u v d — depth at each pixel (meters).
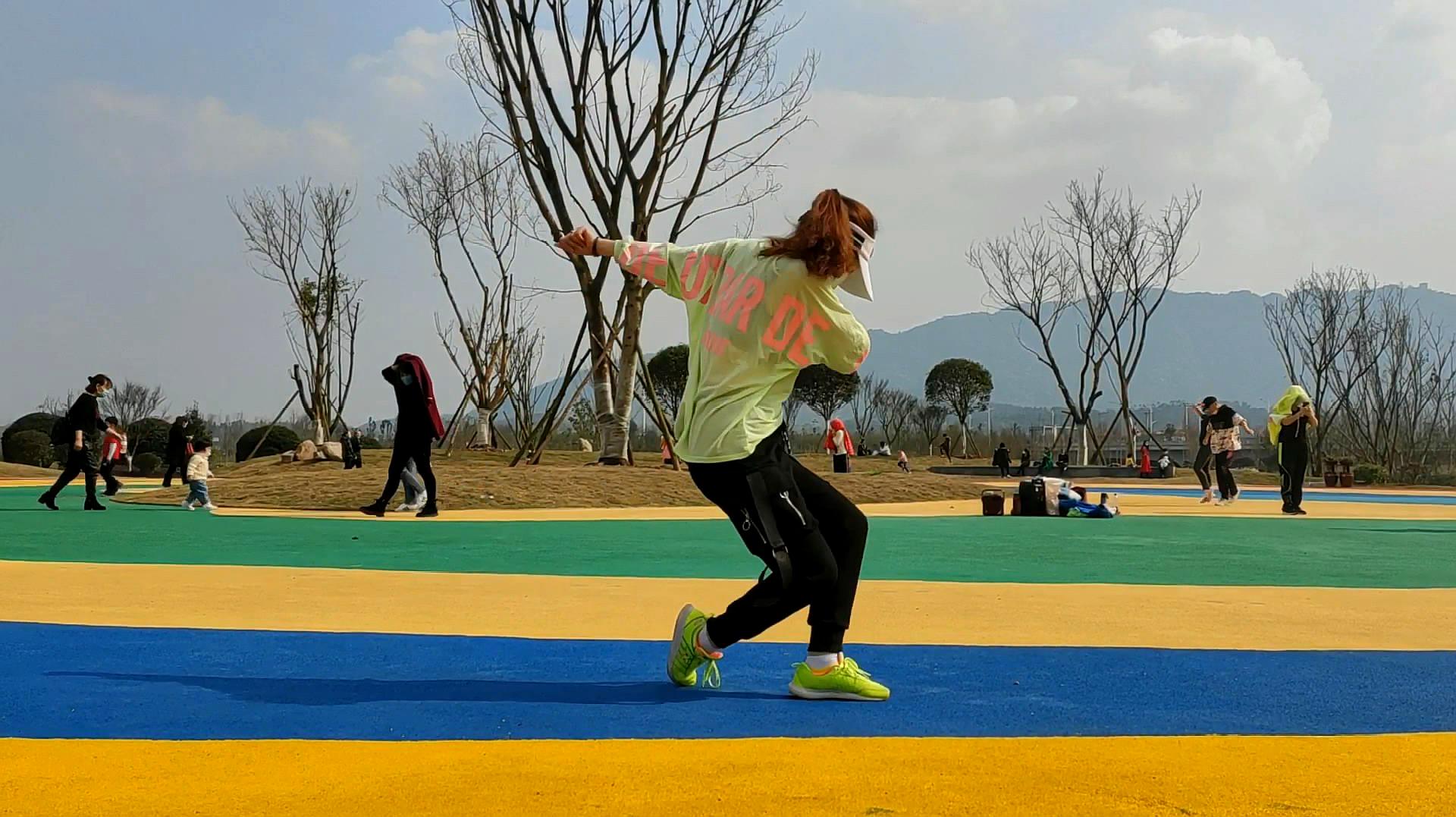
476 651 5.05
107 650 5.02
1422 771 3.08
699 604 6.70
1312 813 2.70
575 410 48.22
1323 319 47.44
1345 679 4.49
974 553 10.35
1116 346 45.72
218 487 18.39
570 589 7.36
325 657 4.88
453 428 33.47
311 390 39.50
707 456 4.07
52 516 14.45
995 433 70.50
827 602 4.09
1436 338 48.97
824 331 4.09
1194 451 59.50
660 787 2.88
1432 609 6.61
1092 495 21.45
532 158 22.20
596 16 21.06
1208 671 4.64
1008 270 46.91
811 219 4.04
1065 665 4.78
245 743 3.36
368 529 12.63
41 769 3.06
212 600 6.70
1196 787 2.90
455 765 3.10
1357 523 15.06
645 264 4.31
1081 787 2.89
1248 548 11.11
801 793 2.83
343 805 2.73
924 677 4.49
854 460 51.34
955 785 2.90
